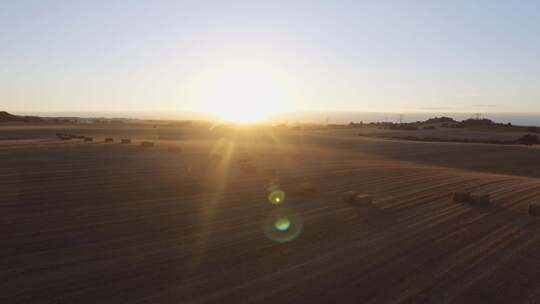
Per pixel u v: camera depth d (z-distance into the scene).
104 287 8.81
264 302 8.23
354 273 9.73
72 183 19.89
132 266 9.98
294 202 17.41
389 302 8.31
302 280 9.30
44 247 11.14
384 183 23.02
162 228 13.14
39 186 18.94
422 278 9.52
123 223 13.54
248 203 17.02
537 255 11.25
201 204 16.59
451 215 15.58
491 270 10.09
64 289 8.69
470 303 8.36
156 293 8.58
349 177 25.14
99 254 10.73
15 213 14.29
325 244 11.88
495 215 15.71
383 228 13.64
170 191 18.88
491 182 24.66
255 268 10.00
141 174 23.28
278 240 12.17
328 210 16.06
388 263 10.41
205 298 8.38
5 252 10.71
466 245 11.98
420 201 18.08
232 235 12.59
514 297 8.68
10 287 8.73
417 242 12.16
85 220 13.74
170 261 10.35
